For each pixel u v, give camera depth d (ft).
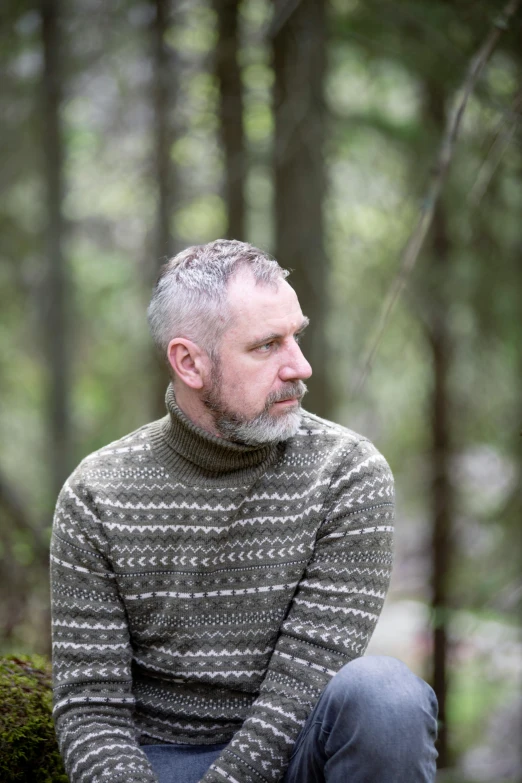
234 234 20.17
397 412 26.43
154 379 24.21
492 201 18.85
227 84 19.44
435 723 5.82
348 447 6.82
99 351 30.35
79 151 27.40
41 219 26.00
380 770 5.56
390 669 5.81
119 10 20.68
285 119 18.01
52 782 7.73
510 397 23.03
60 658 6.70
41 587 13.82
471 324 22.29
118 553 6.63
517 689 20.45
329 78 19.49
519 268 20.76
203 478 6.68
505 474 22.02
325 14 17.66
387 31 17.47
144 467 6.81
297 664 6.35
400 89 23.66
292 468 6.78
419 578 29.99
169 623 6.63
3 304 26.84
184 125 20.38
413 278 21.44
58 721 6.55
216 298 6.56
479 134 16.14
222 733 6.67
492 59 13.84
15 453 28.55
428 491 26.40
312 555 6.67
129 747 6.33
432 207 9.00
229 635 6.59
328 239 20.27
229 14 18.80
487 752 23.76
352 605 6.48
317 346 19.04
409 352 25.34
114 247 30.37
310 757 5.95
